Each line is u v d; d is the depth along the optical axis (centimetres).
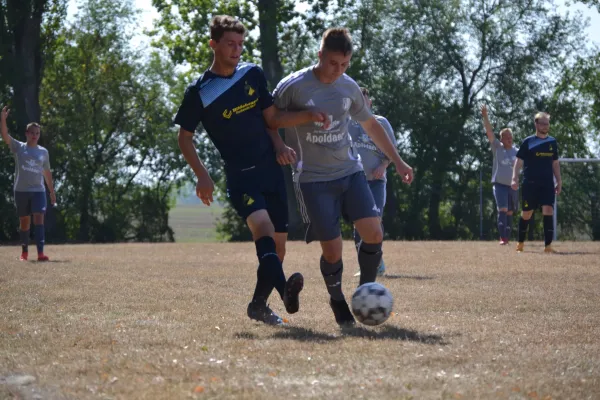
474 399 554
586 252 2267
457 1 6675
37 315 995
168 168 6494
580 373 637
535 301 1117
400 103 6419
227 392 569
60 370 646
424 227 6331
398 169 969
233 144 893
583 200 4247
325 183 920
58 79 6306
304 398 554
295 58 6456
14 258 2180
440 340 788
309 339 793
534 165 2273
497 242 3216
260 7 5412
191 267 1814
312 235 934
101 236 5881
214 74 892
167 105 6888
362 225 931
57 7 5703
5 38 4994
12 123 5078
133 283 1399
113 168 6381
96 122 6312
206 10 5688
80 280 1446
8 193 5194
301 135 912
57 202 5831
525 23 6594
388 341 775
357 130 1454
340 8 5688
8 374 638
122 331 852
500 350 730
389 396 560
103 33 6738
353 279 1472
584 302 1109
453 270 1648
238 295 1224
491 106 6669
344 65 881
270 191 909
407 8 6612
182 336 814
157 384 593
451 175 6594
